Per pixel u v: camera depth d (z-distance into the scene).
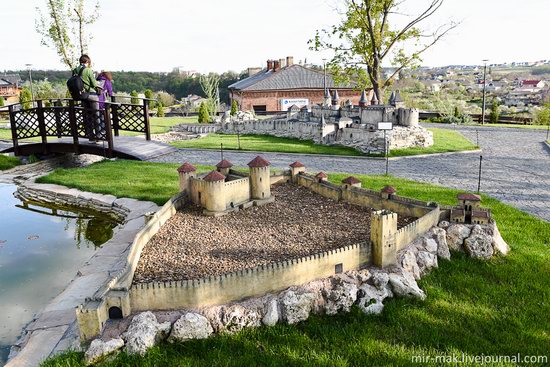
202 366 6.40
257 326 7.33
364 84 38.19
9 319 8.45
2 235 13.39
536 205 14.67
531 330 7.66
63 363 6.30
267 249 9.43
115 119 25.12
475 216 10.61
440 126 42.88
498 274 9.52
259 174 12.66
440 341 7.27
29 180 18.98
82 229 14.04
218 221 11.34
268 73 64.25
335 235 10.23
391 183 17.20
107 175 18.70
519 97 109.44
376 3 33.97
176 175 18.52
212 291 7.30
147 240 9.82
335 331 7.36
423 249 9.84
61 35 34.66
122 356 6.41
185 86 118.00
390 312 7.95
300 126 31.78
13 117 22.44
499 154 25.30
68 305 8.39
